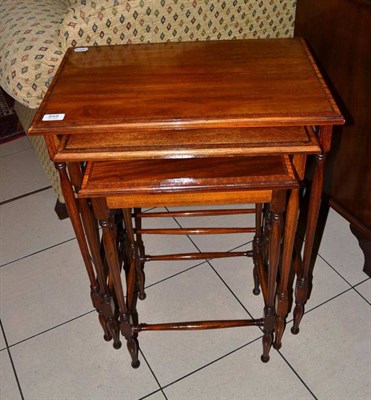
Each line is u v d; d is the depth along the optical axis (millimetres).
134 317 1398
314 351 1292
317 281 1474
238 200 927
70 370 1285
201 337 1345
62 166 892
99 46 1135
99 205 925
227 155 853
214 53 1077
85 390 1239
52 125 848
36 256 1643
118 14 1227
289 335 1334
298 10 1391
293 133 883
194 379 1247
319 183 966
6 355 1330
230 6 1351
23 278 1562
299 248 1559
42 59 1234
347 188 1435
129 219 1297
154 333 1361
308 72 984
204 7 1319
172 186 873
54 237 1719
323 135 899
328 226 1656
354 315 1376
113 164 923
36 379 1269
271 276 1075
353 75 1257
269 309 1148
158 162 923
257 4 1385
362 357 1272
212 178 882
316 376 1236
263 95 912
